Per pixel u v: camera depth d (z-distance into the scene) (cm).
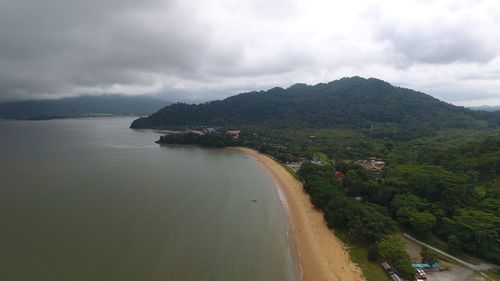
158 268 6266
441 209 8369
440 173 10362
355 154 18088
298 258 6988
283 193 11494
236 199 10638
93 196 10400
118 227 8006
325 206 9319
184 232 7894
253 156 19450
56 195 10419
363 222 7662
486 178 11006
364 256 6988
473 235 7194
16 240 7181
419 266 6550
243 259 6788
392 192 9494
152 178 13062
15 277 5797
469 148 13850
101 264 6300
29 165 15500
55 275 5894
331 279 6206
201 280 5969
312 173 12762
